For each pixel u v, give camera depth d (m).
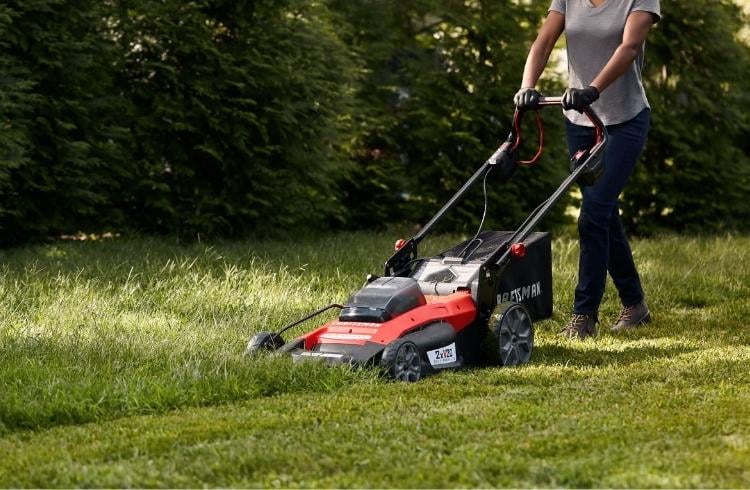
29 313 7.97
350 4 15.58
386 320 6.29
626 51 7.24
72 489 4.16
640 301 8.50
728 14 18.06
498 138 15.91
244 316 7.96
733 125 17.89
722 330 8.29
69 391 5.46
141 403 5.43
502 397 5.57
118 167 12.73
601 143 7.18
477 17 15.99
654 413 5.20
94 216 13.06
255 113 13.48
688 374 6.19
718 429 4.89
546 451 4.52
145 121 12.99
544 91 16.05
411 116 15.81
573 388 5.82
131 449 4.65
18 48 12.12
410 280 6.53
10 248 12.16
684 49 17.66
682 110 17.89
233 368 5.91
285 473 4.31
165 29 13.00
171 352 6.43
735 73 17.80
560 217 16.38
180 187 13.41
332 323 6.42
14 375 5.87
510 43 15.95
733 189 17.86
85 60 12.18
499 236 7.29
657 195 17.62
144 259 10.84
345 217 15.66
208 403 5.58
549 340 7.68
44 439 4.89
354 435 4.79
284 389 5.80
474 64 15.88
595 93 6.98
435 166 15.68
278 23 13.73
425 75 15.72
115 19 13.17
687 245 13.42
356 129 15.09
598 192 7.70
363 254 11.79
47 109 12.20
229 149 13.38
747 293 10.23
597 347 7.38
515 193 15.91
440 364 6.35
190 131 13.15
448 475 4.20
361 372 5.94
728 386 5.81
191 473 4.31
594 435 4.76
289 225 14.22
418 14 16.19
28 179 12.02
